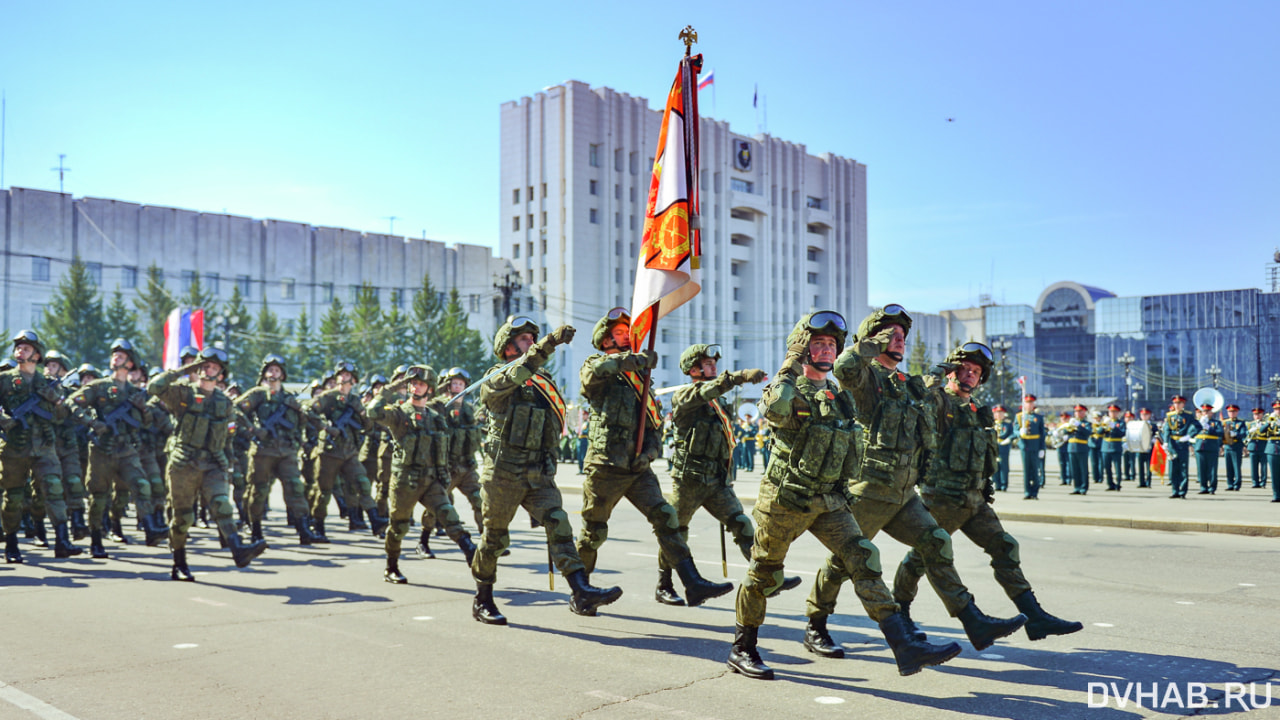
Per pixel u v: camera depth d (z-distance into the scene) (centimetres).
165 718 525
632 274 10269
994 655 666
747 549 812
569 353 9769
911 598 693
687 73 780
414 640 722
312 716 527
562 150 9969
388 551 1002
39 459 1162
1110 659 652
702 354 845
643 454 770
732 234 11206
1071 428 2192
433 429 1010
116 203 7000
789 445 579
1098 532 1434
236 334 6612
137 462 1288
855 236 12900
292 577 1043
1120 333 14112
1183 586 942
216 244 7425
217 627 770
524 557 1203
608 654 675
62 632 751
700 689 580
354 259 8062
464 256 8706
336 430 1398
